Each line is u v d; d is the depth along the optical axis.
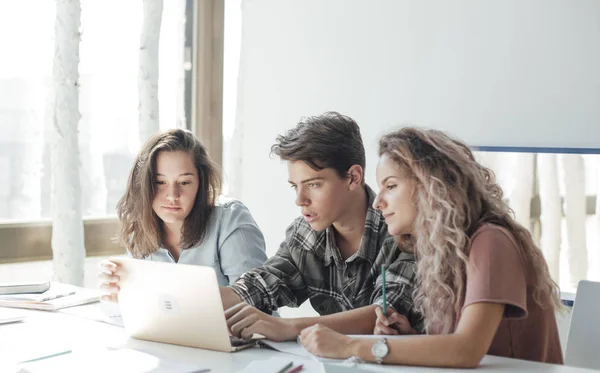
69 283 3.18
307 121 2.02
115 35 3.47
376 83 3.34
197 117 3.90
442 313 1.67
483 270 1.57
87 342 1.79
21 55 3.15
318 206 1.97
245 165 3.74
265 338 1.79
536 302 1.67
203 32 3.89
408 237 1.90
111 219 3.51
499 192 1.74
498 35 3.05
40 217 3.26
